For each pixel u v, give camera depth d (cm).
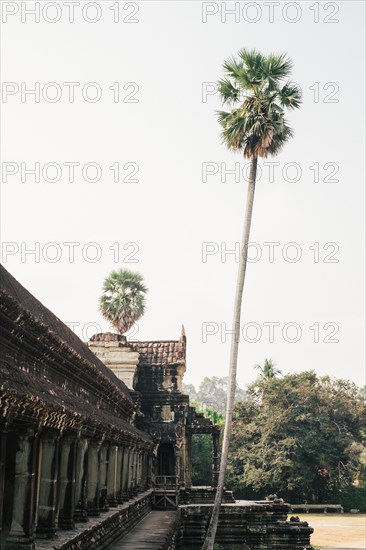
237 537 3142
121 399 2606
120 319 4922
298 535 3112
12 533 1046
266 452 6619
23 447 1062
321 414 6888
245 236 3164
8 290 1233
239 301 3117
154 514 3144
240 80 3225
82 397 1822
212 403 19450
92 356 2142
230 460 6950
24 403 931
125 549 1717
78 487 1530
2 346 1152
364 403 7012
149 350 4362
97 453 1723
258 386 7225
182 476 4006
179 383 4159
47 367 1442
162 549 1783
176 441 3906
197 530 3189
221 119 3256
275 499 3534
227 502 3681
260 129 3119
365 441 7031
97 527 1483
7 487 1191
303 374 7088
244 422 7038
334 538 4356
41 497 1220
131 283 5016
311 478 6638
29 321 1231
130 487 2614
